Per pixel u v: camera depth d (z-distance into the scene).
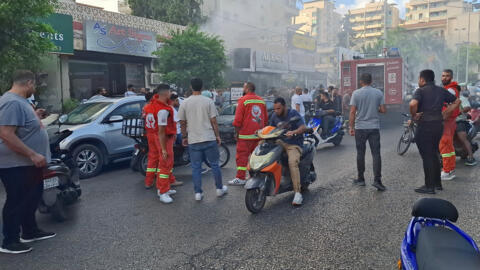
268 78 28.70
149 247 4.11
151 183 6.62
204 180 7.15
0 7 7.70
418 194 5.77
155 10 23.45
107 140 8.09
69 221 5.04
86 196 6.27
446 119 6.40
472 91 22.45
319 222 4.70
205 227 4.65
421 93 5.77
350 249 3.92
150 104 6.29
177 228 4.64
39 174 4.25
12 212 4.07
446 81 6.76
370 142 6.12
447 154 6.61
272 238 4.25
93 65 16.81
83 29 15.30
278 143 5.46
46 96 14.43
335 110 11.14
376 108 6.08
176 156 7.86
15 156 4.00
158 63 17.80
